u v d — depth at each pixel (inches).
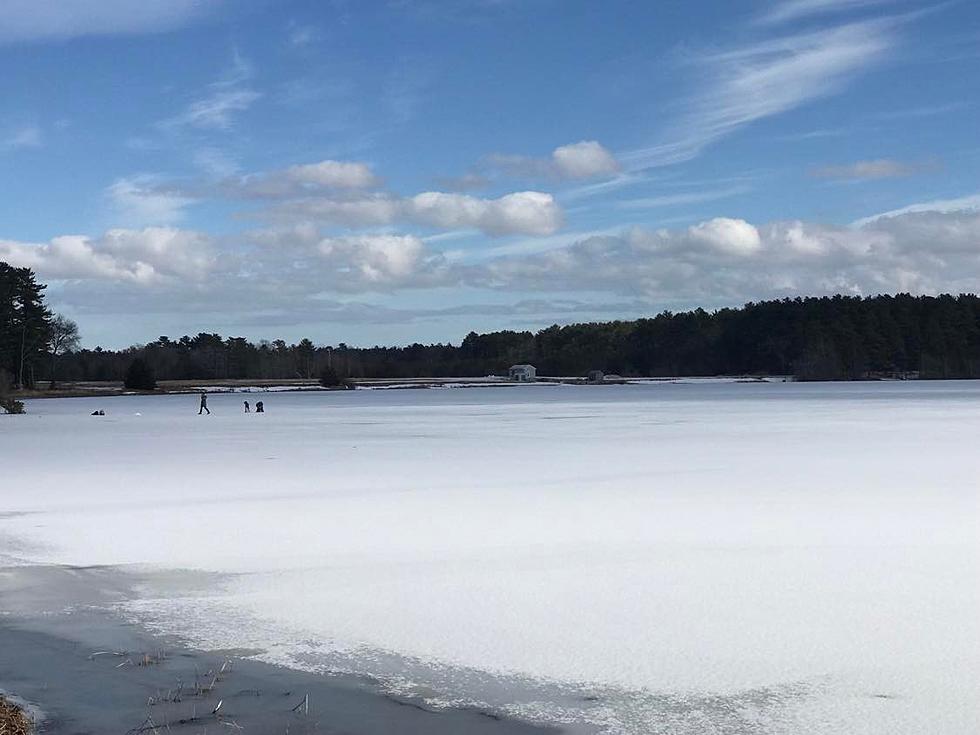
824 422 1700.3
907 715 305.4
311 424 1847.9
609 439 1357.0
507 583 473.7
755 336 7037.4
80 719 309.1
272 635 396.8
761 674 343.9
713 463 996.6
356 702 324.2
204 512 700.0
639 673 347.6
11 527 645.3
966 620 401.4
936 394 3353.8
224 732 299.0
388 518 663.1
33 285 3998.5
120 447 1309.1
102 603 448.5
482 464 1019.3
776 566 501.4
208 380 6181.1
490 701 324.2
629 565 508.7
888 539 568.7
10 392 3595.0
